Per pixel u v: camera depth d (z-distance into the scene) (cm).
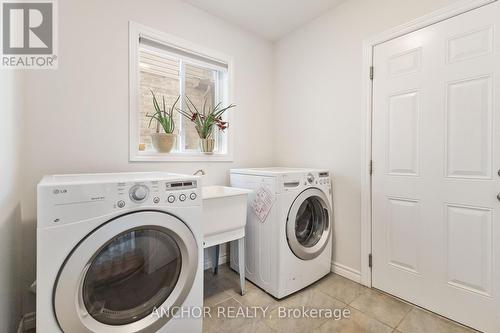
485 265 140
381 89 186
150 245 117
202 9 220
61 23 153
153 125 206
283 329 146
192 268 125
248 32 257
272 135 282
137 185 107
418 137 166
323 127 229
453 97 151
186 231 122
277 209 175
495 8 135
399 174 176
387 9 182
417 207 168
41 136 147
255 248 195
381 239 186
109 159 172
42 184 90
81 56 160
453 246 152
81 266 93
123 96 177
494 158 137
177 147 221
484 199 140
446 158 154
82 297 98
